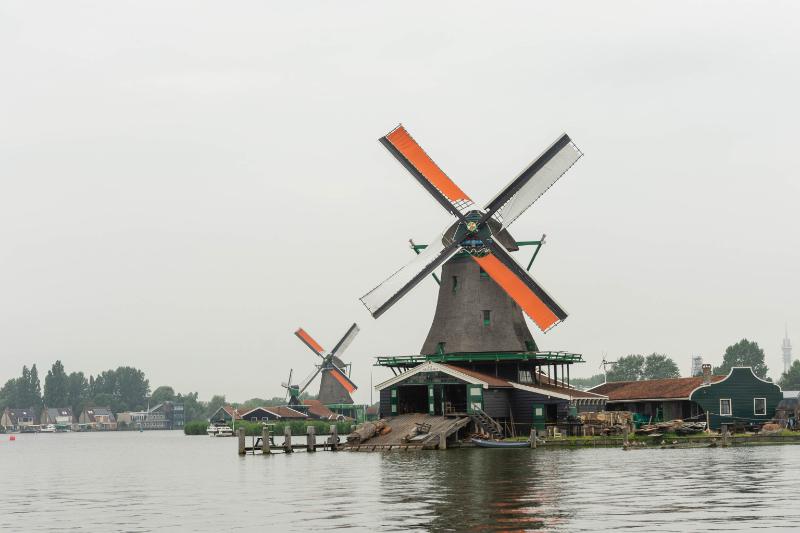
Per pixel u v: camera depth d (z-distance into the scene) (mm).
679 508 33750
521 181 82125
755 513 32281
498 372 84750
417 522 31516
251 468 60688
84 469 69562
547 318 80688
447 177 83375
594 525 30109
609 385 106125
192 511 36969
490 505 35375
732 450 70875
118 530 32219
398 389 83500
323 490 43062
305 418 194875
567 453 67250
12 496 46375
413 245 85250
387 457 66250
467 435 79562
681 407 97688
